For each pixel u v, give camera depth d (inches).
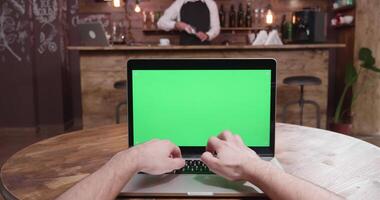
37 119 177.3
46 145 44.1
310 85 139.0
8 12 165.9
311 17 150.9
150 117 38.5
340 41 191.8
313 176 33.4
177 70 38.3
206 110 38.4
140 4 198.4
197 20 162.4
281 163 36.9
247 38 199.8
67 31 188.4
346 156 39.0
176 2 163.9
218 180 32.6
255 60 38.0
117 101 144.8
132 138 38.6
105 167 29.4
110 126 53.6
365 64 147.6
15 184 32.1
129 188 30.9
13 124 174.2
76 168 36.0
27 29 167.2
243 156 30.0
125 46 136.0
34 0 170.7
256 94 38.2
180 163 31.6
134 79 38.4
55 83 177.8
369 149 41.3
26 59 169.5
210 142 32.9
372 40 156.8
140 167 29.5
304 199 25.6
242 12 197.8
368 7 156.9
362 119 163.8
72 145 43.9
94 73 143.3
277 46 136.3
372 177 33.0
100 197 26.9
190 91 38.4
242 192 30.1
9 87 171.3
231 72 38.2
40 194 30.0
